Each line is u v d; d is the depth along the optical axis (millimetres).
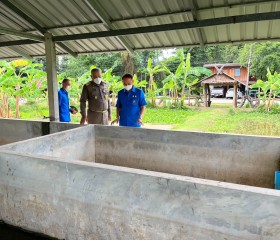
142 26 4281
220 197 1440
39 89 9938
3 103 10594
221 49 22375
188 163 3012
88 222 1867
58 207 1964
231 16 3398
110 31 4145
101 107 4305
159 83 19109
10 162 2121
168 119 10547
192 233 1541
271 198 1337
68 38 4492
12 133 4273
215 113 11719
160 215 1610
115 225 1772
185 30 4195
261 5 3482
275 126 8547
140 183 1645
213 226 1481
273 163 2668
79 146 3205
